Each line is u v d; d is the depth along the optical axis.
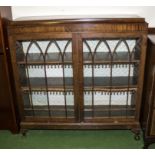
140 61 1.81
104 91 1.99
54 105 2.23
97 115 2.08
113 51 1.90
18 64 1.91
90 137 2.10
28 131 2.21
